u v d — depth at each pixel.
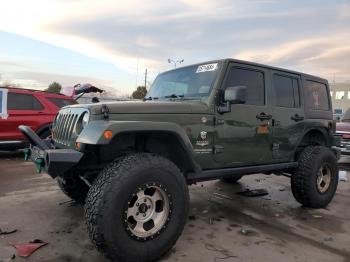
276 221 4.80
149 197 3.41
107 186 3.16
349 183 7.52
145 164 3.35
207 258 3.56
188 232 4.27
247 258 3.59
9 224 4.28
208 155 4.19
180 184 3.55
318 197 5.39
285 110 5.12
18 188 6.04
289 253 3.75
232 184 7.04
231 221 4.75
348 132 9.62
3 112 8.86
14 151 10.39
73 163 3.32
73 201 5.24
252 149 4.68
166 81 5.05
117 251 3.15
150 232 3.36
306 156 5.38
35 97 9.45
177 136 3.68
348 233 4.41
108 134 3.20
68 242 3.80
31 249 3.57
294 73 5.40
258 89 4.80
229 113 4.36
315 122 5.65
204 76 4.49
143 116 3.67
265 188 6.77
